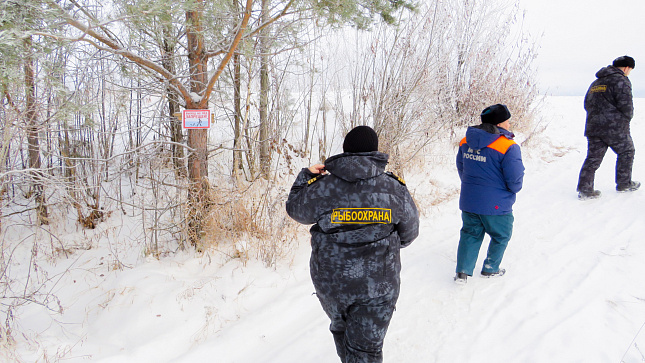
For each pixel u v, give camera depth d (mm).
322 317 3215
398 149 6301
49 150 4371
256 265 4008
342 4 3375
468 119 7887
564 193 5559
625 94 4816
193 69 4121
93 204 5133
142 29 3379
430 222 5070
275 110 6375
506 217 3340
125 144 5922
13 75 2678
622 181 5227
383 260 2059
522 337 2721
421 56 6164
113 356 2758
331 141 7246
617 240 3992
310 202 2098
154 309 3273
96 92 5051
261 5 4328
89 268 4148
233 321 3248
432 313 3115
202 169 4258
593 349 2521
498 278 3537
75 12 3297
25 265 4266
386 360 2635
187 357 2795
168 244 4559
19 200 5074
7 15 2479
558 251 3916
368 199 2049
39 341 2963
